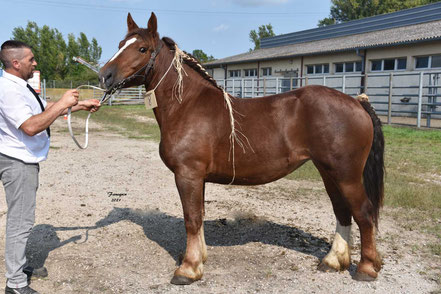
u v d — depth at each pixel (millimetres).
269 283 3266
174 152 3254
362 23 26281
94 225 4781
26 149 2961
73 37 51375
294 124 3195
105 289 3203
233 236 4402
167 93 3363
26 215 3031
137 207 5547
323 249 4008
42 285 3275
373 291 3102
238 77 32031
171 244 4199
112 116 20859
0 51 2887
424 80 17734
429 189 5941
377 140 3279
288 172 3350
